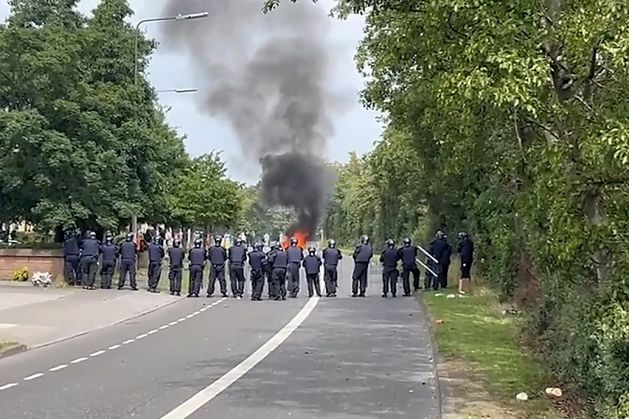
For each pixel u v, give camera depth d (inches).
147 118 1378.0
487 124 412.8
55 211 1223.5
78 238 1237.7
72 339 721.0
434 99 407.2
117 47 1341.0
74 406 420.5
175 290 1180.5
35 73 1209.4
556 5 341.7
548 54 344.5
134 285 1208.8
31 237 1471.5
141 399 439.2
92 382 495.5
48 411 407.8
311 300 1104.2
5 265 1266.0
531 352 576.1
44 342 693.9
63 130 1243.2
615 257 346.0
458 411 386.9
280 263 1125.1
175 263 1178.0
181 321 857.5
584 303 370.9
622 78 331.9
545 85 333.1
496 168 493.7
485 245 1147.9
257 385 483.5
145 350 642.2
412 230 1833.2
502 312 840.9
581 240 342.6
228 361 580.4
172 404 425.4
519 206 376.8
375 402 432.8
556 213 343.9
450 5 339.0
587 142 324.5
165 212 1589.6
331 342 684.1
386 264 1165.7
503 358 555.8
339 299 1122.0
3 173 1216.2
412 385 485.4
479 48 328.8
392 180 1565.0
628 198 340.2
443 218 1466.5
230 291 1275.8
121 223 1393.9
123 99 1296.8
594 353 369.7
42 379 508.1
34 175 1219.2
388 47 446.9
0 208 1279.5
